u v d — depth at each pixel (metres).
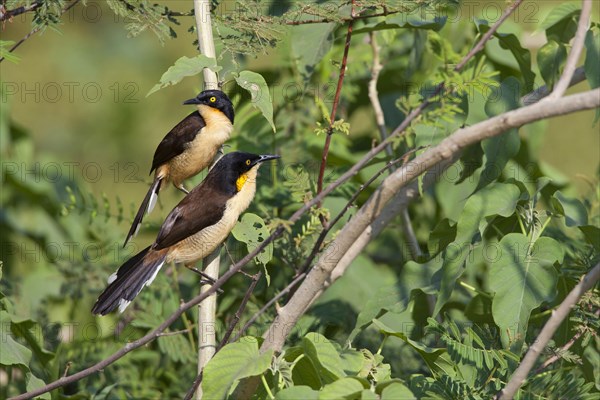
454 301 10.61
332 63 8.27
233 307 10.71
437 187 12.06
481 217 8.37
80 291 11.55
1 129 13.73
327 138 8.00
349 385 6.72
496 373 7.94
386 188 7.15
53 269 12.29
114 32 24.36
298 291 7.65
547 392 7.75
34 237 13.64
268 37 8.33
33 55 23.84
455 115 8.68
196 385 7.79
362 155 12.61
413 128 7.34
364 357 7.60
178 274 11.77
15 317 9.04
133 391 10.62
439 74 7.61
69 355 10.63
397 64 12.96
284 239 9.98
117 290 8.94
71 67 23.23
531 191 10.11
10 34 24.91
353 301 11.17
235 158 9.07
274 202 10.58
